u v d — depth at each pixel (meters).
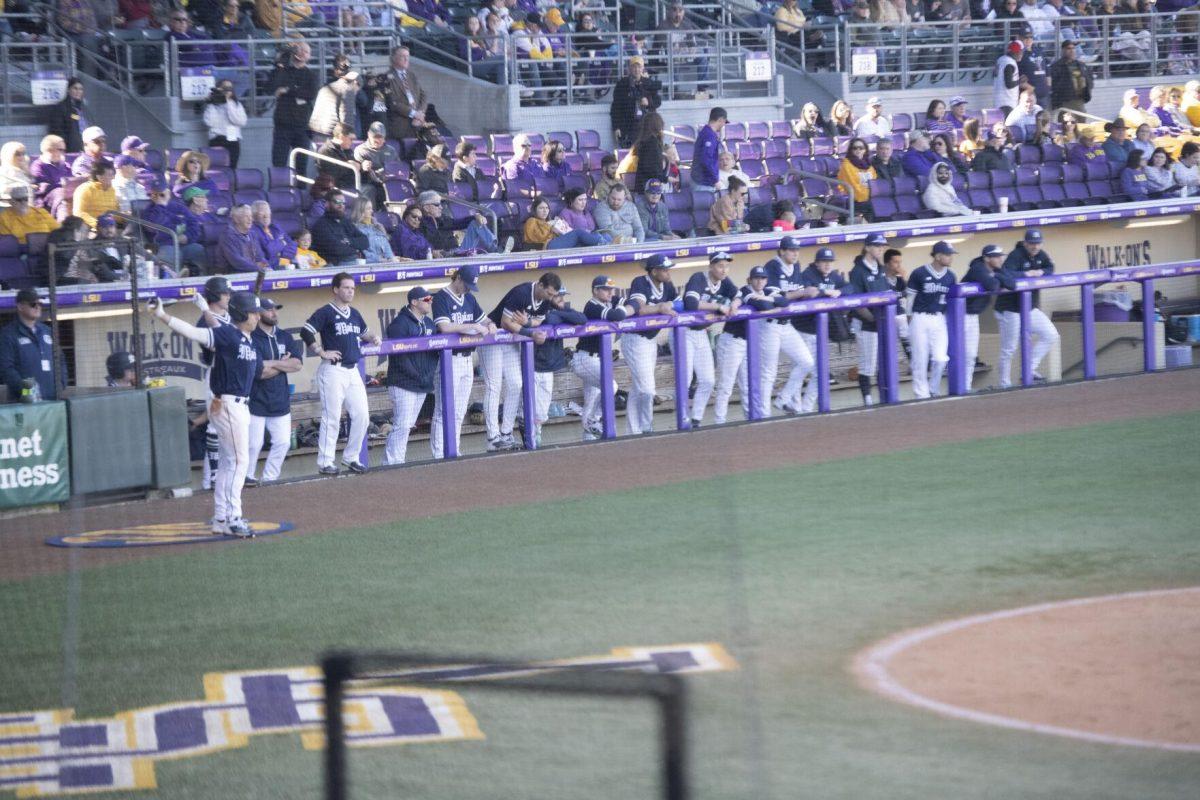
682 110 51.09
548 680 12.70
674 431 35.38
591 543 21.06
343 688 10.45
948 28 58.25
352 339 30.70
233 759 12.88
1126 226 47.06
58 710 14.27
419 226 37.50
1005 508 24.47
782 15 57.16
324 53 45.78
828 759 12.40
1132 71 60.06
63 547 23.33
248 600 18.80
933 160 46.34
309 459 33.62
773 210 41.88
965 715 13.63
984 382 42.38
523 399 33.59
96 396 27.72
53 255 28.17
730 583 17.33
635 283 35.78
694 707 12.57
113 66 44.22
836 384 40.50
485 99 49.06
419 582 19.39
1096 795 11.75
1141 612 17.52
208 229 36.03
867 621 17.03
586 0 54.91
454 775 11.37
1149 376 41.00
